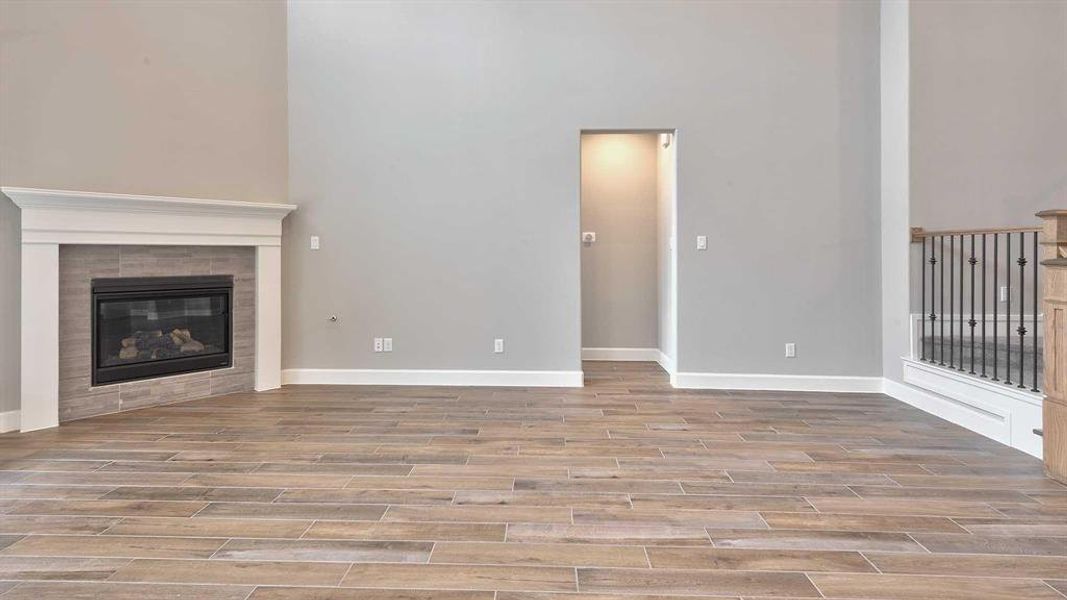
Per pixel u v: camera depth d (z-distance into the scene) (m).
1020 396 3.55
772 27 5.20
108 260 4.36
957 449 3.59
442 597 2.02
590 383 5.54
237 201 4.96
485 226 5.43
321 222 5.44
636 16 5.29
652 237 6.86
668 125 5.29
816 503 2.79
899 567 2.21
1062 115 4.62
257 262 5.18
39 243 3.97
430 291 5.46
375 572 2.17
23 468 3.23
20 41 3.95
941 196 4.68
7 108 3.91
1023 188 4.64
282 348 5.48
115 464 3.30
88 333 4.27
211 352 5.01
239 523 2.56
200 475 3.13
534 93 5.37
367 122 5.41
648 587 2.08
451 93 5.40
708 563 2.24
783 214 5.23
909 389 4.74
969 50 4.64
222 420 4.22
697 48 5.25
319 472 3.18
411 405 4.68
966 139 4.66
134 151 4.48
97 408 4.32
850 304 5.20
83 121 4.23
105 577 2.12
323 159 5.42
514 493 2.91
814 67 5.18
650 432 3.95
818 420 4.25
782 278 5.25
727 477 3.12
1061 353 3.02
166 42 4.64
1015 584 2.10
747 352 5.29
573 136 5.36
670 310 5.85
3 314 3.91
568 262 5.41
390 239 5.45
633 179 6.84
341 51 5.41
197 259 4.84
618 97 5.32
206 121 4.88
